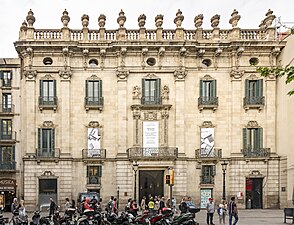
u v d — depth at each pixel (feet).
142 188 151.43
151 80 154.30
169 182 126.11
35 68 151.23
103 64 153.79
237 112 154.30
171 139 153.17
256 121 154.71
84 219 85.40
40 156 148.36
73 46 150.51
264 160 152.76
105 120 153.69
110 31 154.10
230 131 154.51
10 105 164.45
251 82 155.84
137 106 151.64
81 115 153.17
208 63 157.38
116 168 150.51
